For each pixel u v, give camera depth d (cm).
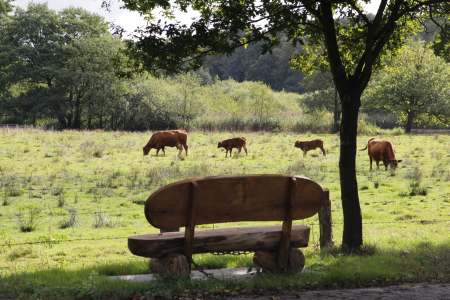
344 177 1129
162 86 7575
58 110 8506
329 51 1116
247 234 829
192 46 1095
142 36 1110
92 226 1678
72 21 8769
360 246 1114
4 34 8825
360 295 750
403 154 3794
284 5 1092
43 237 1448
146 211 756
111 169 2969
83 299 709
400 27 1296
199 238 799
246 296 740
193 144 4531
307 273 848
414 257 1023
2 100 8594
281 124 6938
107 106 7588
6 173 2744
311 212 855
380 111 9831
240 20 1077
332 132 6588
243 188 803
